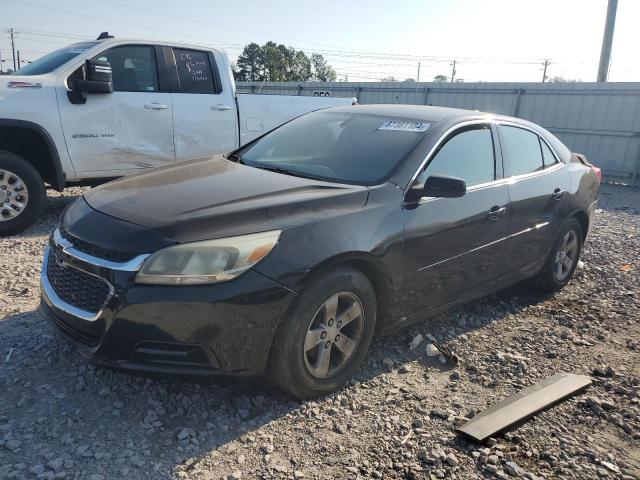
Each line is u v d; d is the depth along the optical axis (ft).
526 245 15.74
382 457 9.41
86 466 8.69
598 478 9.24
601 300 17.84
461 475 9.09
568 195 17.24
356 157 13.07
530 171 16.08
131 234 9.58
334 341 10.90
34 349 11.95
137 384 10.91
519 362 13.05
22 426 9.50
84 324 9.72
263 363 9.93
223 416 10.19
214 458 9.09
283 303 9.79
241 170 12.82
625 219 33.09
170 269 9.21
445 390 11.69
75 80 21.36
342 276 10.60
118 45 22.56
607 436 10.44
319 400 10.92
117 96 22.38
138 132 23.09
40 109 20.66
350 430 10.09
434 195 11.93
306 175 12.71
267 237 9.83
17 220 20.84
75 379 10.96
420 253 12.17
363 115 14.93
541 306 17.02
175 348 9.32
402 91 65.57
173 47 24.03
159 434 9.58
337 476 8.89
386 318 12.05
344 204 11.12
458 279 13.57
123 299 9.20
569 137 53.62
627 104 49.67
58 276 10.53
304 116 16.35
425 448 9.68
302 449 9.48
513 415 10.59
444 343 13.92
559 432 10.43
